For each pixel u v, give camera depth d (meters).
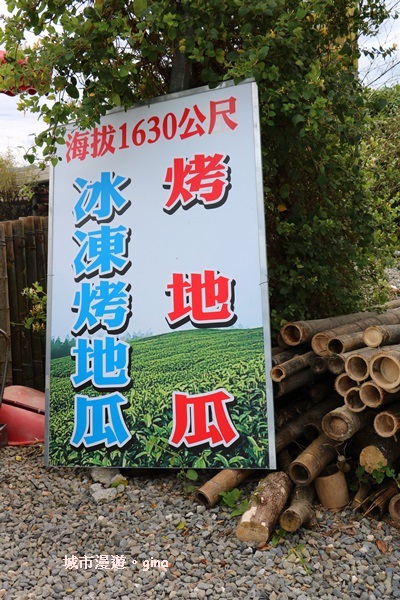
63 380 3.90
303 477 3.28
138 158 3.78
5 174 11.96
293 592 2.63
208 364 3.53
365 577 2.77
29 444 4.41
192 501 3.43
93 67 3.53
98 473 3.79
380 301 4.91
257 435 3.38
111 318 3.79
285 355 3.64
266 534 2.95
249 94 3.48
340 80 3.90
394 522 3.16
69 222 3.96
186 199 3.63
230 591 2.66
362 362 3.15
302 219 4.09
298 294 4.06
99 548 3.06
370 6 4.09
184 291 3.61
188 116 3.64
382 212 4.64
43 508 3.47
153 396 3.66
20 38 3.48
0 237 5.04
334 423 3.18
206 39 3.50
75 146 3.97
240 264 3.48
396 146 5.61
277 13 3.64
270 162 4.04
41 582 2.79
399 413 3.04
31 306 5.30
